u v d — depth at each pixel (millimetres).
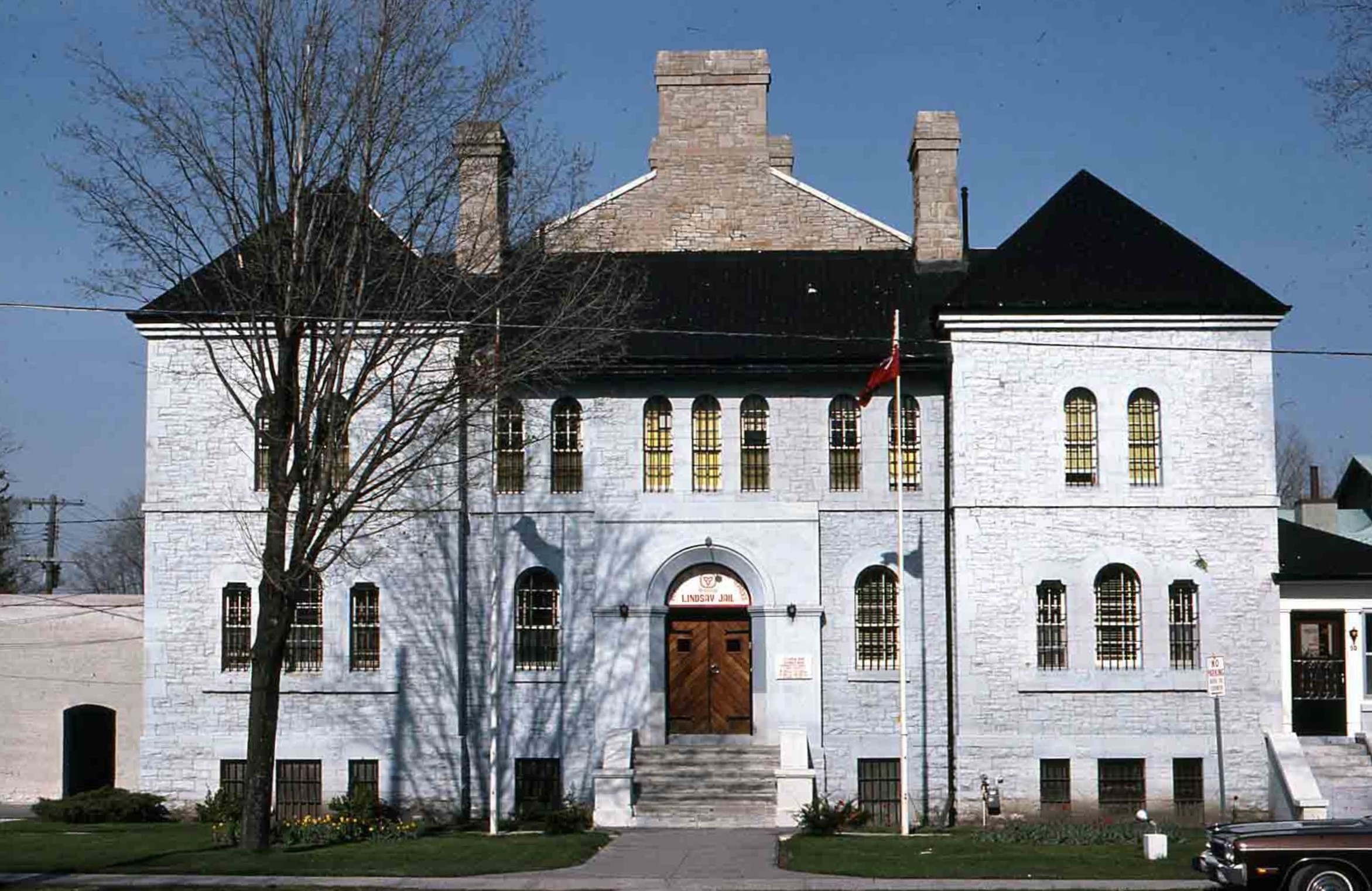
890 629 36750
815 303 38938
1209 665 32281
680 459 37156
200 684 36406
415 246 30562
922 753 36188
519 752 36656
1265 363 35906
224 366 36812
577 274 33000
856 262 40562
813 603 36531
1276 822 24094
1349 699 36000
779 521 36812
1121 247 37125
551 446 37312
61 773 41469
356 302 29281
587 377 36844
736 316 38375
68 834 31641
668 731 36844
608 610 36750
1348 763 35062
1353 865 21625
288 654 36625
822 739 36344
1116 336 36031
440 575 36562
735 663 37094
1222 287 36219
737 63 45469
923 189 40594
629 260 40406
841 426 37250
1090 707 35188
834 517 36906
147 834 31469
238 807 34406
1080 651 35281
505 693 36781
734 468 37125
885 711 36438
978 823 34781
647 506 37000
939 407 37000
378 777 36219
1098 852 28031
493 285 31594
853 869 26109
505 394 33344
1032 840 29750
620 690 36625
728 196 45062
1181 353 36000
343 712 36312
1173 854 27656
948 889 24125
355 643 36625
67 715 41844
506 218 31953
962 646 35312
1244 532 35625
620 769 34656
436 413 33375
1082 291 36062
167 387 36938
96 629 41906
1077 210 38250
